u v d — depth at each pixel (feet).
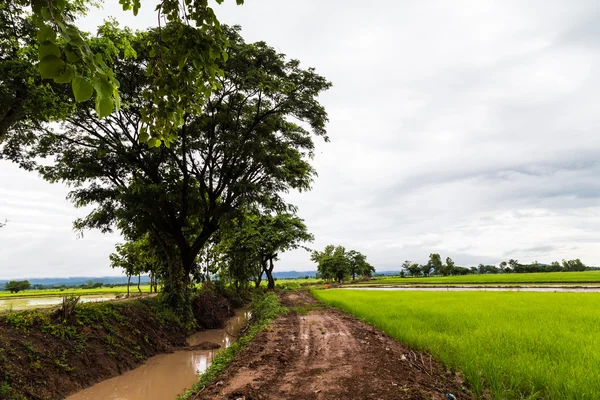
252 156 61.87
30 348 30.17
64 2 4.71
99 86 4.49
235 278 103.04
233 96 62.90
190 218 70.38
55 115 35.42
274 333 45.21
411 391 21.11
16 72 29.73
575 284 161.58
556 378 21.63
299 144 72.18
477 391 21.42
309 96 61.72
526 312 54.03
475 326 42.14
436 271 393.29
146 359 43.29
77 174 55.88
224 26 55.62
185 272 64.95
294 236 147.33
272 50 59.36
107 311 44.98
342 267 291.38
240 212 65.87
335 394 21.58
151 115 8.30
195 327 62.90
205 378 28.17
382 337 40.57
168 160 63.57
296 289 201.98
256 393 22.33
